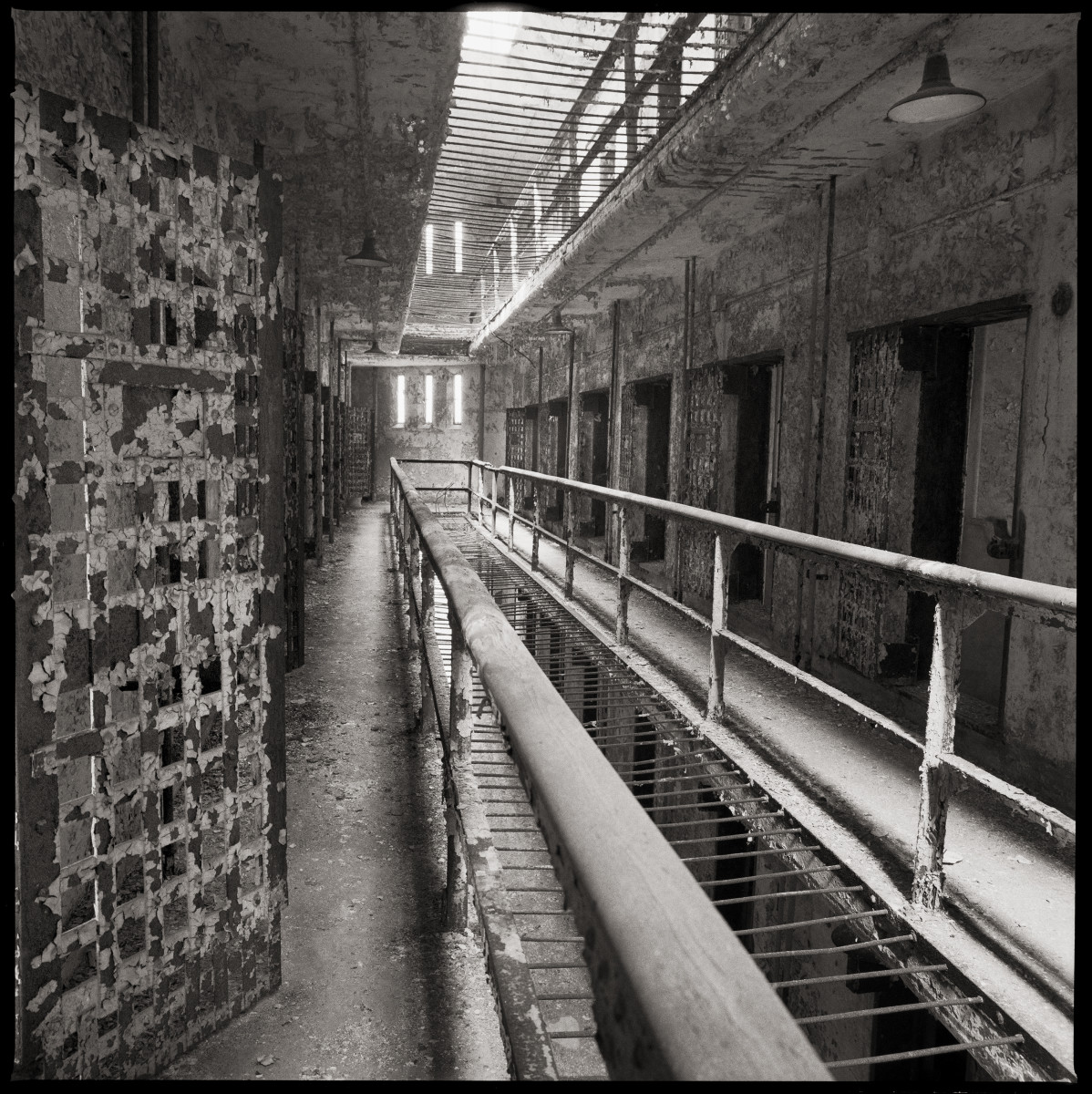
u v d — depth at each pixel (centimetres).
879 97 405
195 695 214
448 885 267
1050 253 377
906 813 347
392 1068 209
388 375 2169
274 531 236
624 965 62
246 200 221
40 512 175
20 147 168
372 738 434
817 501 581
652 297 931
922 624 517
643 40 405
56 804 182
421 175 579
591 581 893
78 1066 190
